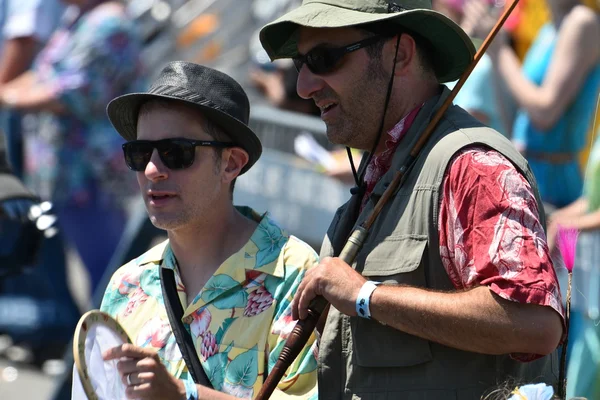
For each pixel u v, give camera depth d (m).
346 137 6.31
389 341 5.85
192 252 6.88
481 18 10.77
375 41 6.19
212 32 16.41
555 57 10.48
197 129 6.73
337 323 6.06
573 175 10.54
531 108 10.51
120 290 7.01
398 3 6.21
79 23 13.17
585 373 9.07
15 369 13.84
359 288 5.75
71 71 12.97
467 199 5.66
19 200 8.26
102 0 13.23
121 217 13.64
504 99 11.19
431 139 6.01
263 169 12.57
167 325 6.73
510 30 11.77
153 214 6.73
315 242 12.11
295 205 12.29
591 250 9.13
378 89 6.22
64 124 13.23
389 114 6.25
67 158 13.33
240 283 6.65
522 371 5.84
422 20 6.25
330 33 6.22
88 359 5.70
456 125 6.00
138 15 16.47
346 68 6.20
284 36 6.88
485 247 5.54
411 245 5.82
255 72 14.25
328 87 6.29
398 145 6.21
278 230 6.88
